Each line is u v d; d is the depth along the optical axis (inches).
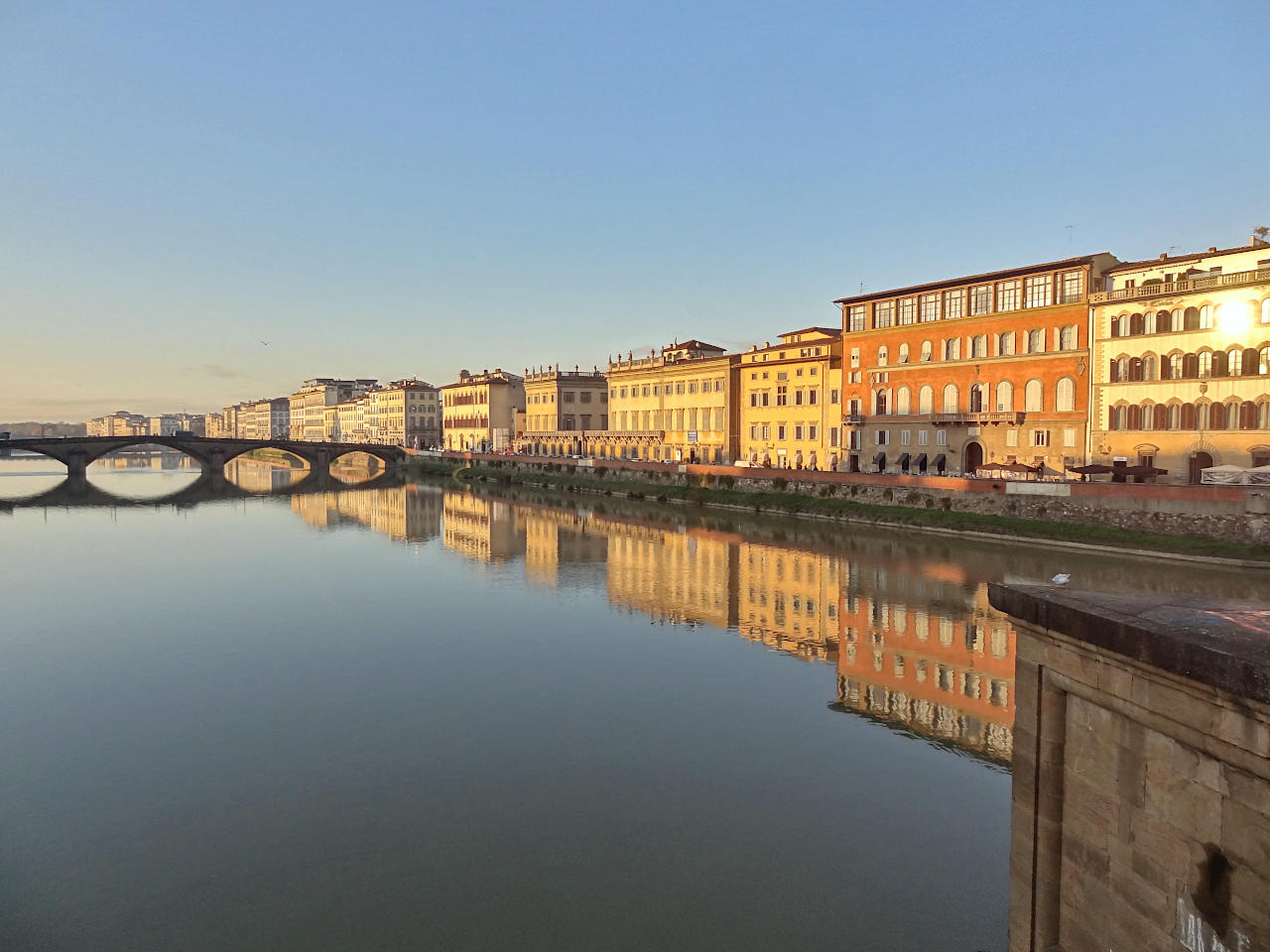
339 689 1159.6
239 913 627.5
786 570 1978.3
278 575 2066.9
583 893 645.3
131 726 1023.6
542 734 980.6
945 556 2043.6
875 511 2647.6
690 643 1386.6
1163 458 2317.9
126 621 1581.0
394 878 673.6
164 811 796.6
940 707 1053.8
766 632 1446.9
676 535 2662.4
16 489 4909.0
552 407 5482.3
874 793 811.4
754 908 622.8
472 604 1718.8
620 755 914.7
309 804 805.9
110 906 639.8
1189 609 335.9
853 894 637.3
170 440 5787.4
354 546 2551.7
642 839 729.0
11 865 703.7
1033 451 2664.9
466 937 593.3
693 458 4168.3
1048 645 363.3
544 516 3299.7
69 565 2220.7
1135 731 315.3
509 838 735.1
